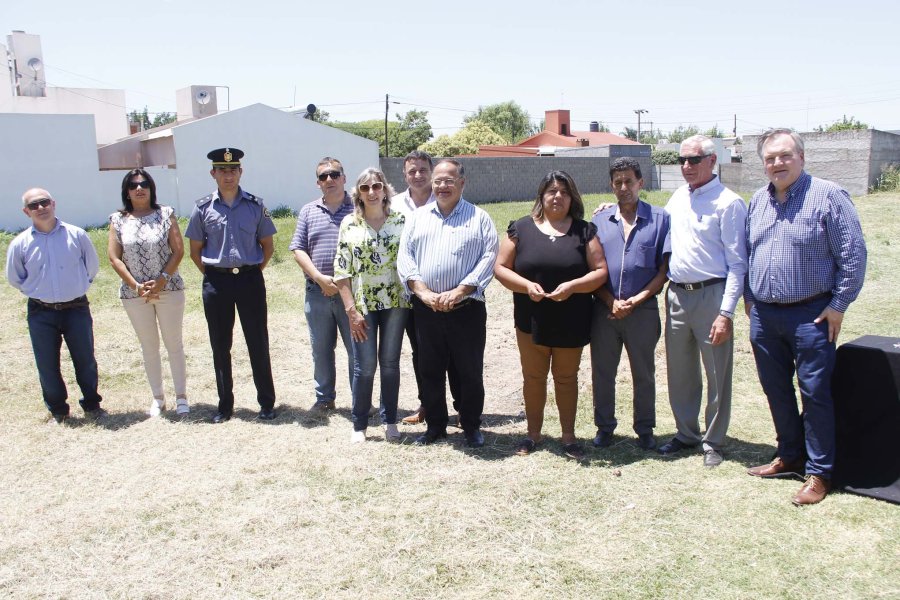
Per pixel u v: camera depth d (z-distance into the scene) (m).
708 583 3.28
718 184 4.35
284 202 27.08
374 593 3.31
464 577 3.41
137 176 5.62
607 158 32.66
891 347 4.02
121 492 4.40
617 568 3.41
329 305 5.69
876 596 3.12
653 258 4.61
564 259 4.50
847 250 3.81
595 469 4.52
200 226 5.45
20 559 3.68
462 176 4.75
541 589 3.29
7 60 29.52
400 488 4.33
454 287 4.69
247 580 3.45
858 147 21.50
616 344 4.80
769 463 4.45
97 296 10.16
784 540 3.58
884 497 3.89
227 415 5.70
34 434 5.41
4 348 7.86
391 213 5.03
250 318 5.52
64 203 22.08
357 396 5.10
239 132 25.62
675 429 5.23
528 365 4.85
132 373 7.01
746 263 4.26
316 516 4.01
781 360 4.20
